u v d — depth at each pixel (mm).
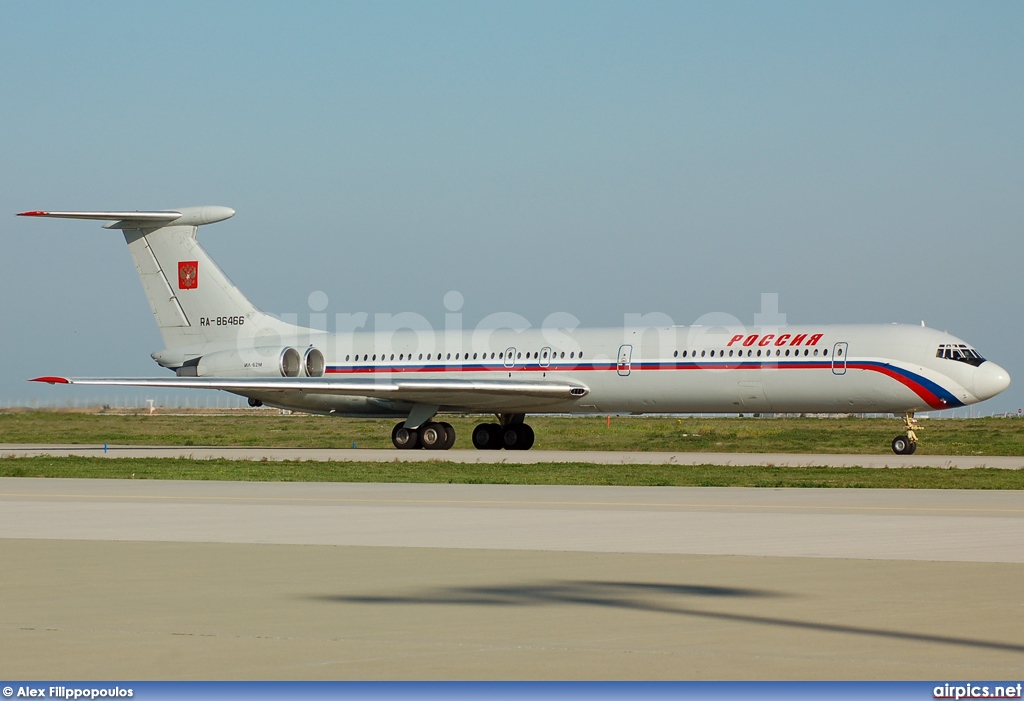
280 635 28000
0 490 74000
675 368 116250
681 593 33844
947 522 54312
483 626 29062
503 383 120188
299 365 132125
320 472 89750
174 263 135000
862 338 110438
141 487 76375
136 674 24219
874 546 45156
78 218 129125
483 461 105562
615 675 24141
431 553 43031
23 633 28188
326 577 37062
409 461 103938
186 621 29672
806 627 28828
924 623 29328
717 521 54750
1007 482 80375
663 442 142625
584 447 135000
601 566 39531
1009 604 32000
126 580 36438
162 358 135875
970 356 108438
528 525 52969
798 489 75125
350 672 24391
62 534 49500
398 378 129125
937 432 164625
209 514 58188
